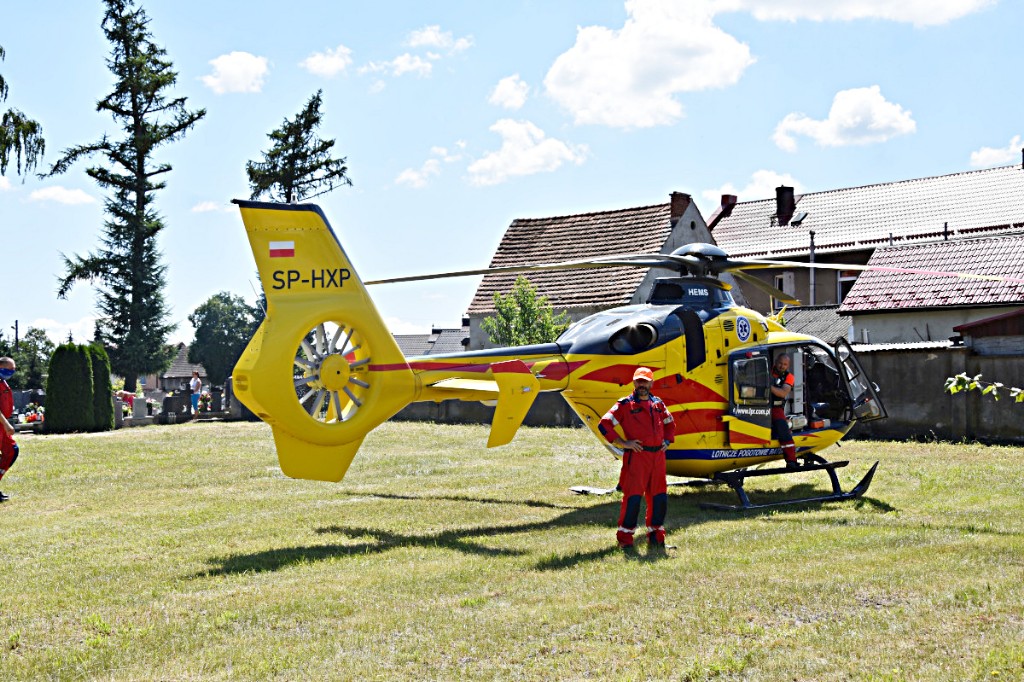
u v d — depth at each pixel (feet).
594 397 38.34
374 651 19.13
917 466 48.73
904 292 83.05
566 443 65.51
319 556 28.73
